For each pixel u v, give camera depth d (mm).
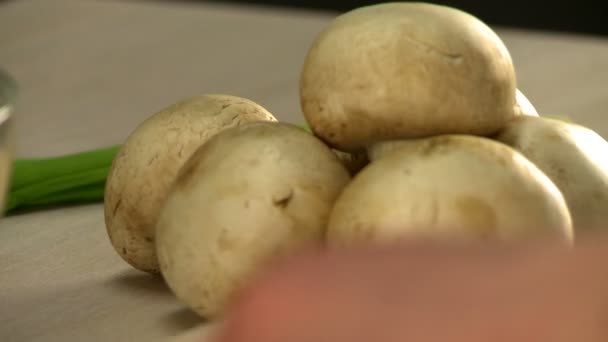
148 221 365
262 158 317
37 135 614
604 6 1411
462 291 129
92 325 352
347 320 126
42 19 899
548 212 278
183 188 320
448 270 131
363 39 319
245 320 130
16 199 471
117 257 414
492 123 321
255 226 309
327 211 313
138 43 829
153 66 770
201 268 314
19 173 474
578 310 128
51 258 416
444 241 136
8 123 335
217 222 311
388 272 130
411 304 127
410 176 281
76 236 440
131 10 924
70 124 640
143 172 364
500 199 276
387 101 313
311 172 317
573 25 1422
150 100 693
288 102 654
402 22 319
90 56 802
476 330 125
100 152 488
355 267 131
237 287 311
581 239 147
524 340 125
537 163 328
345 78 318
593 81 677
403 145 319
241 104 374
